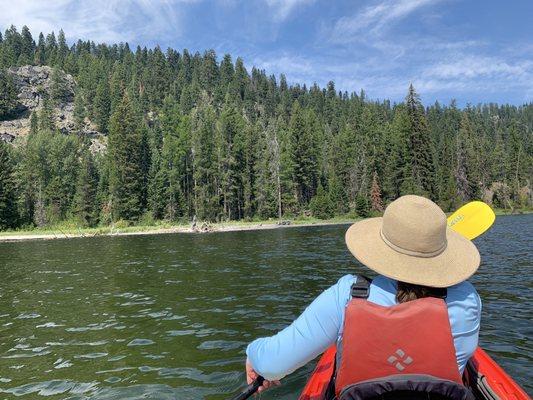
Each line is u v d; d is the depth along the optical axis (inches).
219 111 5354.3
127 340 275.0
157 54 6082.7
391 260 86.6
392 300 87.0
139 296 413.7
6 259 864.9
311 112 4274.1
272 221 2598.4
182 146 2842.0
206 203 2620.6
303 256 721.6
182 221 2578.7
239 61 6432.1
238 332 281.3
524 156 3535.9
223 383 202.4
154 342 268.2
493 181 3560.5
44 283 518.9
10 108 5032.0
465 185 3100.4
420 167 2662.4
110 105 5132.9
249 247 954.1
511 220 2049.7
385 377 82.6
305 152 2965.1
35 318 342.6
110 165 2689.5
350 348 83.5
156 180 2647.6
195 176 2677.2
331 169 3260.3
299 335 90.5
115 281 512.4
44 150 2829.7
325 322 89.4
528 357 220.4
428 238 85.0
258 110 5940.0
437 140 4589.1
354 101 5767.7
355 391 82.2
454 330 85.5
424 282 83.6
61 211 2704.2
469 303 87.0
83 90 5447.8
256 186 2721.5
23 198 2613.2
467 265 87.4
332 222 2513.5
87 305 384.2
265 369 95.4
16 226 2374.5
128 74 6127.0
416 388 80.7
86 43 7377.0
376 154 3036.4
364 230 96.7
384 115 4778.5
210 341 265.0
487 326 277.3
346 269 553.0
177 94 5974.4
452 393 79.8
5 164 2348.7
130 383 207.5
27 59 6131.9
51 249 1125.1
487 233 1163.3
